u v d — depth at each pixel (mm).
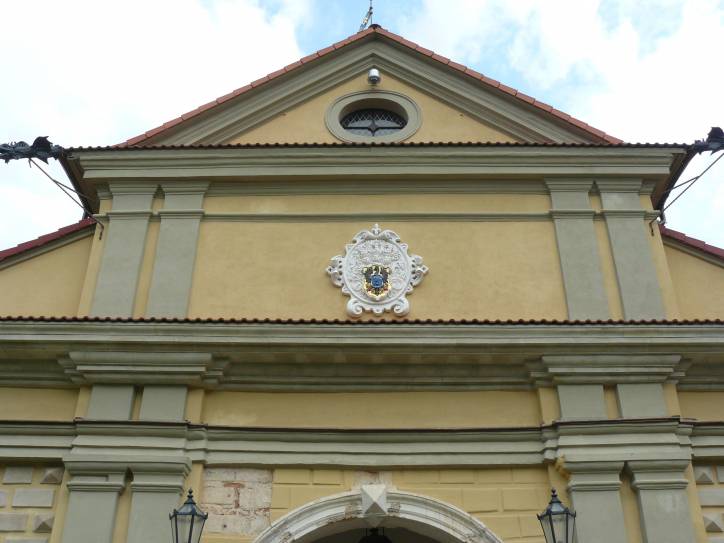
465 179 11805
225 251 11273
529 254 11250
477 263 11172
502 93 12672
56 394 10164
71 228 11734
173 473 9430
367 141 12547
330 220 11531
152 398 9906
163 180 11750
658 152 11734
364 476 9688
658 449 9562
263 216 11547
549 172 11734
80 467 9445
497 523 9398
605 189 11727
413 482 9664
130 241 11266
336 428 9789
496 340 9992
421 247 11289
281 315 10758
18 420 9773
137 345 9961
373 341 9930
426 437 9805
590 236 11336
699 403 10219
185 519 8359
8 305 11125
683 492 9344
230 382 10133
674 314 10758
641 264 11102
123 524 9227
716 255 11586
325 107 12836
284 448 9727
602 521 9195
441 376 10172
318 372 10164
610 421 9688
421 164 11734
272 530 9227
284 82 12930
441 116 12727
